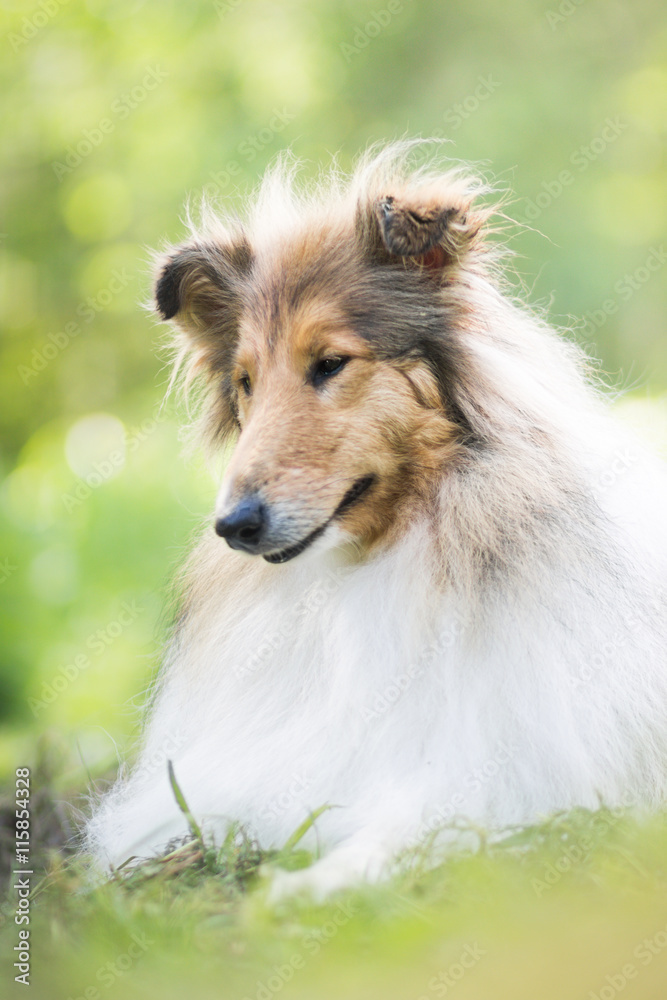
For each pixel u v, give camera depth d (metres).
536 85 23.36
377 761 6.42
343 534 6.78
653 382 22.86
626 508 6.95
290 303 6.89
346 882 5.29
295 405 6.72
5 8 23.86
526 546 6.43
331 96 23.97
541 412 6.87
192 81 24.20
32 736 11.92
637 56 24.45
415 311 6.80
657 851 5.07
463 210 6.78
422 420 6.77
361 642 6.66
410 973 4.46
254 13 24.14
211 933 4.91
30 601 15.28
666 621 6.68
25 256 26.55
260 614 7.16
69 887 5.91
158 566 15.88
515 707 6.25
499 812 6.12
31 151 25.20
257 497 6.49
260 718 6.95
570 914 4.63
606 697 6.27
